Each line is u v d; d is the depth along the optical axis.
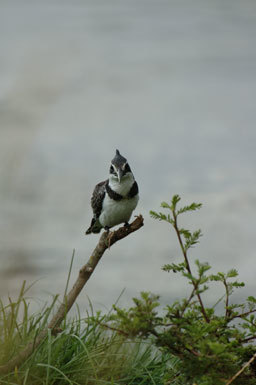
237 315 6.32
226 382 5.68
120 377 7.08
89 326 7.49
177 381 6.82
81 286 6.98
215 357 5.62
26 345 6.89
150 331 5.84
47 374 6.46
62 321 7.56
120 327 5.89
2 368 6.63
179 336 5.88
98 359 7.05
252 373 6.05
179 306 6.01
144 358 7.34
